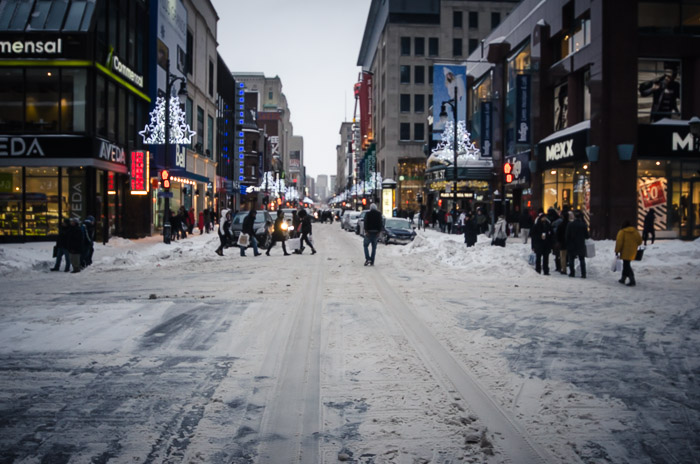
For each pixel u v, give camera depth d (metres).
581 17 30.48
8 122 27.31
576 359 7.04
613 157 26.83
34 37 26.83
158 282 14.38
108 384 5.93
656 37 27.28
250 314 9.87
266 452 4.27
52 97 27.45
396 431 4.68
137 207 33.66
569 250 15.94
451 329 8.72
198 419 4.94
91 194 27.83
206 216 44.00
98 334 8.27
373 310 10.31
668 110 27.78
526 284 14.30
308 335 8.23
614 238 26.77
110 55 29.42
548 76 34.31
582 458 4.18
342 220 53.09
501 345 7.72
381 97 92.38
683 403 5.44
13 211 27.53
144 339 7.96
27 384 5.93
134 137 34.28
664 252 19.48
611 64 26.98
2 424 4.82
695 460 4.16
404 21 83.38
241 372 6.37
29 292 12.53
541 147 33.91
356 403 5.35
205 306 10.69
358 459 4.14
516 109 35.88
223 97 65.00
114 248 25.42
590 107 28.14
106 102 29.59
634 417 5.06
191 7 46.88
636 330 8.75
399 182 83.06
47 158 27.05
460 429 4.73
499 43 42.16
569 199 31.61
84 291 12.70
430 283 14.32
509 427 4.79
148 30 36.06
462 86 46.72
